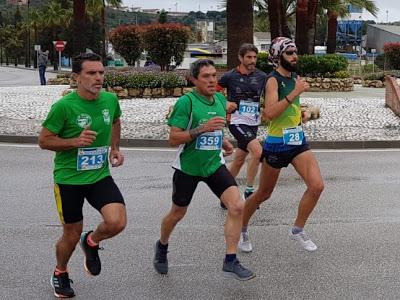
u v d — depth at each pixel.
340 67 27.58
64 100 4.49
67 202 4.62
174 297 4.89
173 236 6.60
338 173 10.45
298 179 9.89
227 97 7.94
